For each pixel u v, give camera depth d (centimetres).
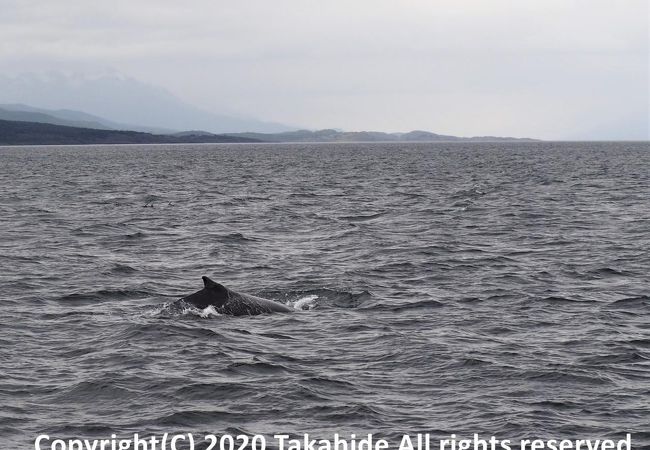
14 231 7031
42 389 2736
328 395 2686
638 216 8075
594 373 2895
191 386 2758
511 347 3247
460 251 5834
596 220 7731
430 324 3666
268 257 5669
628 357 3097
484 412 2536
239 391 2717
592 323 3656
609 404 2603
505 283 4644
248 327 3562
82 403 2617
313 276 4903
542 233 6812
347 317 3788
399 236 6688
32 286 4547
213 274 5028
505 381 2816
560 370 2920
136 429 2414
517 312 3903
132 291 4450
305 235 6856
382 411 2550
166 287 4616
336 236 6744
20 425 2433
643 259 5453
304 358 3103
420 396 2683
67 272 5009
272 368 2964
